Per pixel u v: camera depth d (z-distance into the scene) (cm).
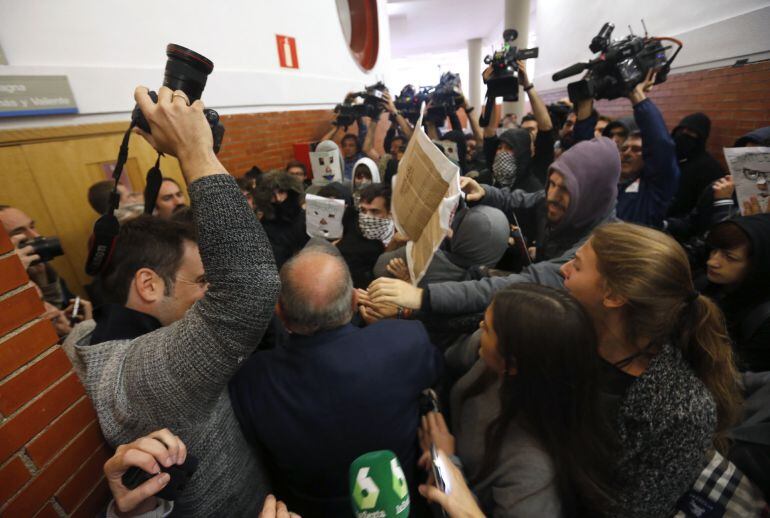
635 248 72
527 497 67
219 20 306
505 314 69
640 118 180
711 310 74
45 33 203
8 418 56
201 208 54
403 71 1984
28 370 59
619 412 74
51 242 139
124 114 241
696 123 255
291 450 78
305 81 417
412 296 110
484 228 126
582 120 229
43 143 208
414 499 88
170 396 58
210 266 56
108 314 74
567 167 119
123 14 238
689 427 68
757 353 118
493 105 288
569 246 130
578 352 64
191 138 55
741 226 124
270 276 58
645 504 71
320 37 447
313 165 352
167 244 75
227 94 318
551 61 714
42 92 202
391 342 83
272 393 78
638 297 70
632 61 184
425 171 103
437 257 134
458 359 106
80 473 66
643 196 182
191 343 57
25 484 58
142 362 60
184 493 66
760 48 247
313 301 79
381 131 664
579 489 69
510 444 71
